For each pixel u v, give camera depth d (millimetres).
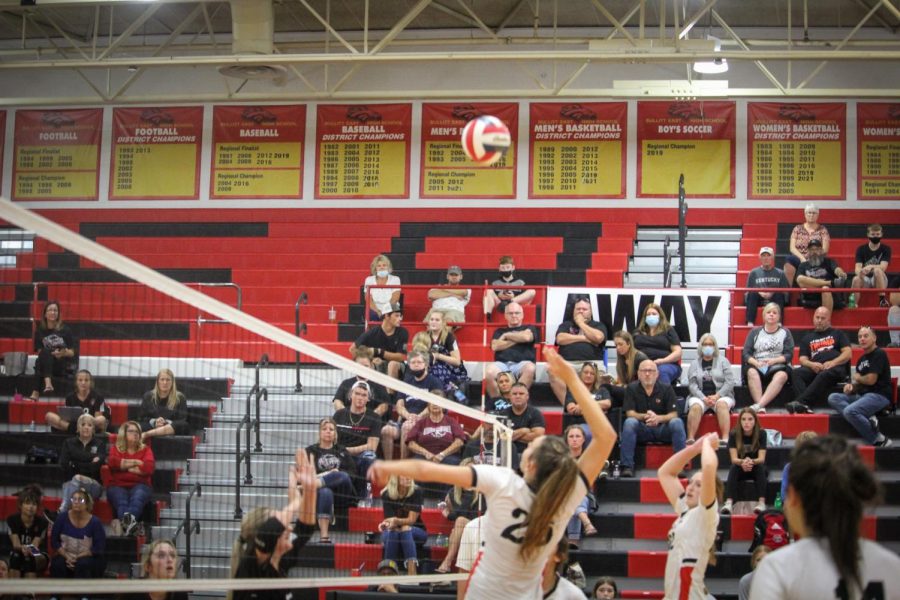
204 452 11820
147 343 15109
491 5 19734
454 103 20250
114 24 20781
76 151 20828
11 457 11312
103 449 11172
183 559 10609
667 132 19828
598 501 12703
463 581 7246
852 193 19469
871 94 18812
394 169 20250
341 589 10125
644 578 11820
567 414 13562
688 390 14070
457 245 19203
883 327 14961
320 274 18438
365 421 11648
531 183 19938
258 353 15586
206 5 19719
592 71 20156
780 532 11422
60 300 16625
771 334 14336
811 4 19141
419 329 15734
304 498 6266
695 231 19594
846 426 13500
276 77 18234
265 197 20453
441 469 4586
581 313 14578
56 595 9305
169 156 20656
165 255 19109
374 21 20312
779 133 19656
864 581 3285
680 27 20016
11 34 21219
